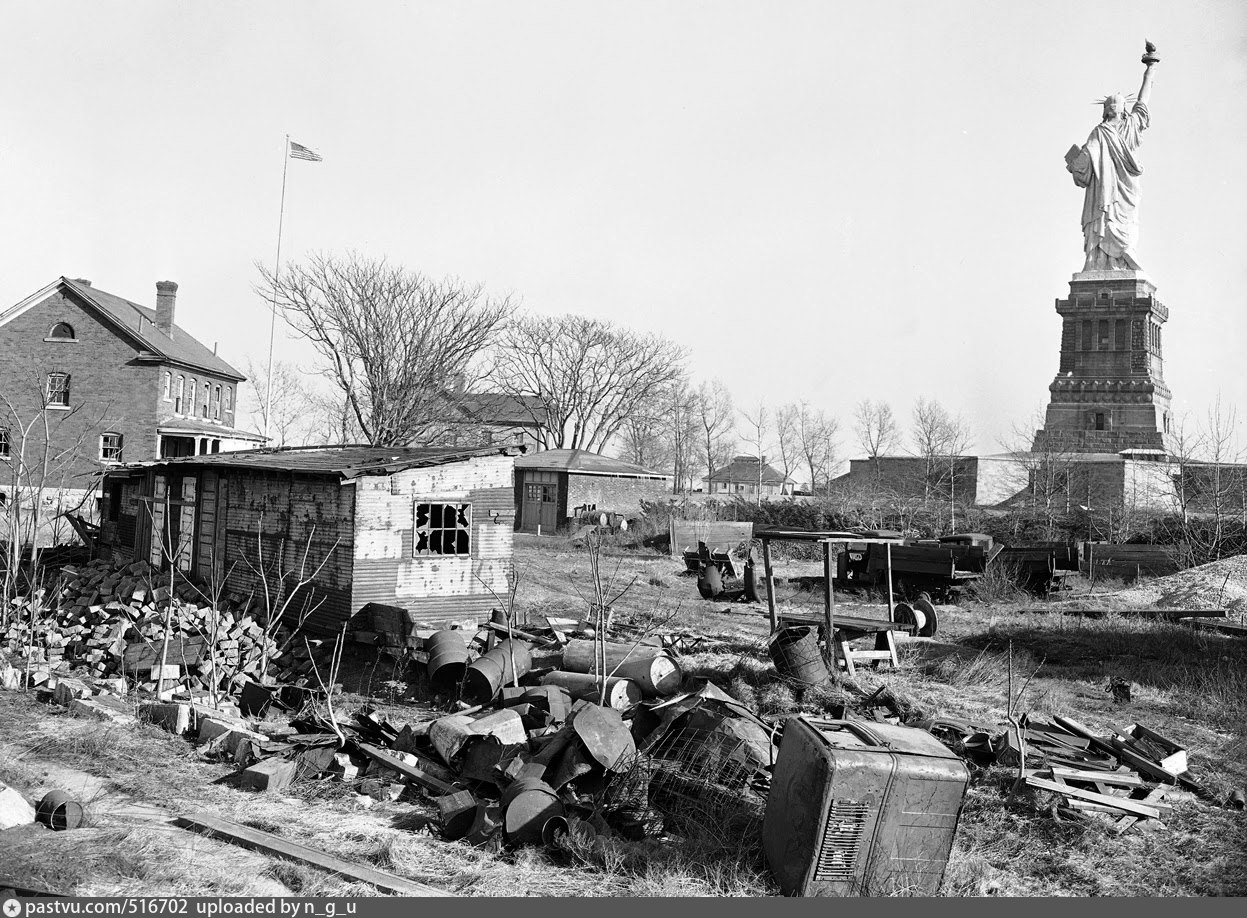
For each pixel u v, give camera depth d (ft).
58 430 146.00
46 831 25.30
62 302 149.59
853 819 23.93
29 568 66.64
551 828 27.20
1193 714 44.39
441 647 46.47
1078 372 216.54
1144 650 59.36
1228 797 32.76
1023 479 176.24
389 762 32.76
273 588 58.39
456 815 27.94
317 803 30.32
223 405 181.98
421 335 147.13
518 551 123.24
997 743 34.91
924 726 38.19
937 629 66.28
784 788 25.48
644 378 238.27
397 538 54.75
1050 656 58.13
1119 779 32.68
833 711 40.16
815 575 99.91
